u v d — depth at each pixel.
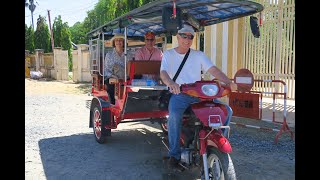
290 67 9.55
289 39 9.48
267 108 9.30
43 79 22.14
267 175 4.39
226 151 3.24
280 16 9.56
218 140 3.31
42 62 23.89
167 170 4.62
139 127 7.44
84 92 15.55
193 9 5.12
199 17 5.67
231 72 9.73
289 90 9.68
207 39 10.22
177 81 4.05
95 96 6.42
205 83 3.59
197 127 3.70
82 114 9.38
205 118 3.41
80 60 20.25
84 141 6.28
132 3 14.40
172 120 3.84
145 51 6.39
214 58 9.98
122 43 6.27
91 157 5.26
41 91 15.80
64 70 22.16
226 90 3.61
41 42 32.28
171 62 4.09
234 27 9.68
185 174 4.42
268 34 9.91
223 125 3.44
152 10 4.73
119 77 6.12
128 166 4.82
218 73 3.99
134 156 5.30
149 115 5.57
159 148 5.76
